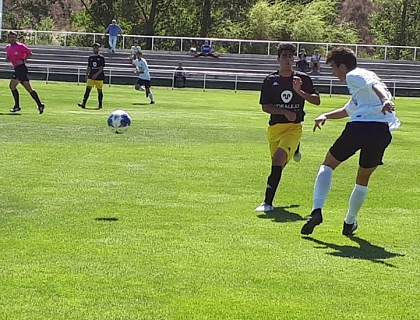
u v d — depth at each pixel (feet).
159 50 165.58
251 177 38.40
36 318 17.47
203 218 28.37
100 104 79.71
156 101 97.60
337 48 26.89
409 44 222.89
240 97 116.88
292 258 22.97
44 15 229.45
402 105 114.93
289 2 207.92
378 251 24.20
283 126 31.71
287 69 31.63
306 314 18.12
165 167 40.75
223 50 165.48
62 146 47.60
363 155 25.84
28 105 79.56
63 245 23.80
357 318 17.94
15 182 34.91
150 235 25.36
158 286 19.92
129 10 211.41
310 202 32.65
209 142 52.80
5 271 20.90
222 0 213.66
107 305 18.42
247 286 20.10
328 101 116.88
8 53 69.15
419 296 19.65
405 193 35.40
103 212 28.94
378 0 221.87
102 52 153.79
